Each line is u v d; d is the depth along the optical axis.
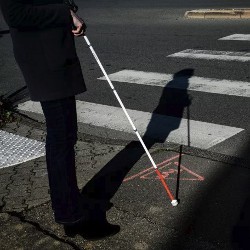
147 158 3.96
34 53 2.48
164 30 10.99
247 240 2.74
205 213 3.05
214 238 2.78
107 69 7.64
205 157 3.94
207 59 7.66
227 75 6.62
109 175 3.68
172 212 3.09
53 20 2.41
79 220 2.82
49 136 2.68
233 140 4.33
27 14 2.31
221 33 9.91
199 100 5.64
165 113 5.28
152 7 15.55
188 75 6.79
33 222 3.08
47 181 3.65
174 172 3.67
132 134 4.68
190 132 4.61
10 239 2.90
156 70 7.26
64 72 2.53
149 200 3.26
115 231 2.88
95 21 13.70
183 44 9.12
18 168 3.96
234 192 3.30
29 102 6.11
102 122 5.14
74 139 2.74
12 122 5.27
